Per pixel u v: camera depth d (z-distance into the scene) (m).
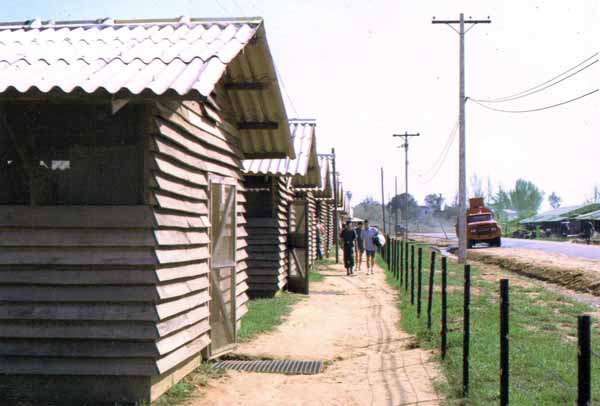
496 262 31.06
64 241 6.92
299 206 18.92
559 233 74.12
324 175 27.62
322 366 9.18
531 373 8.09
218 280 9.33
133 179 7.02
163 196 7.32
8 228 7.01
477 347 9.56
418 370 8.63
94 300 6.89
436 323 12.01
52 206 6.99
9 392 7.07
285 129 11.15
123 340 6.93
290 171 16.30
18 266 7.00
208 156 8.98
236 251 10.12
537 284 20.25
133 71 6.70
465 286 7.51
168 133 7.41
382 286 20.59
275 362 9.41
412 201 144.75
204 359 9.02
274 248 16.77
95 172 7.08
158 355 6.91
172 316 7.46
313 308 15.18
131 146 7.02
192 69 6.74
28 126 7.16
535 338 10.27
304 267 18.23
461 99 29.81
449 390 7.50
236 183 10.35
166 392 7.47
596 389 7.27
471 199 50.28
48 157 7.15
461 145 29.80
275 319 12.91
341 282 22.08
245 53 9.22
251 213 16.97
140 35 8.25
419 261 13.19
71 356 6.93
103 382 7.01
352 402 7.32
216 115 9.45
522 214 118.19
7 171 7.17
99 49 7.55
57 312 6.91
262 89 9.95
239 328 11.24
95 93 6.12
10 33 8.42
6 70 6.70
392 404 7.18
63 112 7.13
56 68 6.78
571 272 22.03
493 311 13.16
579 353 4.53
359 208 146.62
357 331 12.03
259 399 7.46
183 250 7.86
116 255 6.91
